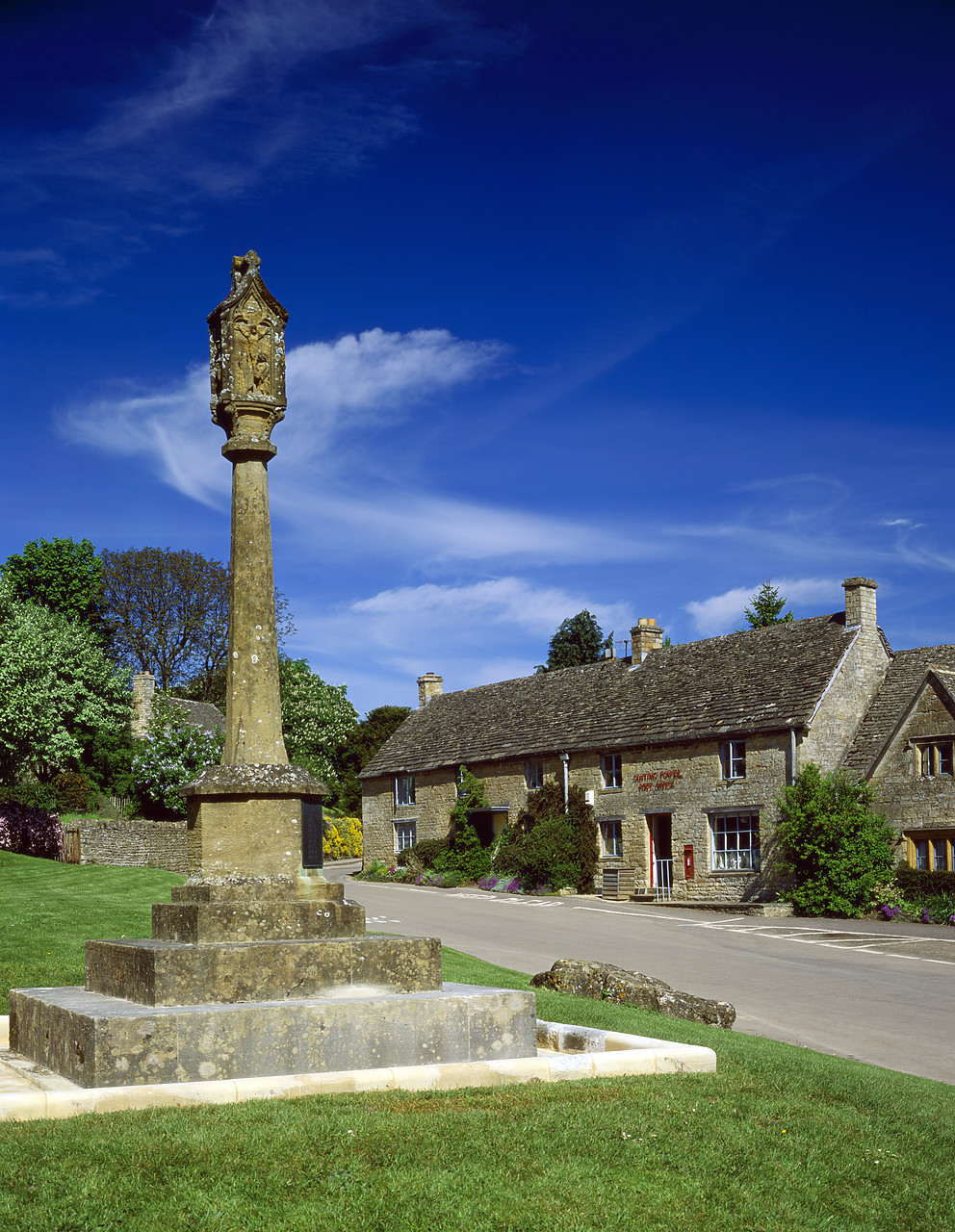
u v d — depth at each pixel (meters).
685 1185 6.39
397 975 8.89
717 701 38.53
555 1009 12.61
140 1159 6.18
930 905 29.77
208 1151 6.32
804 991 18.09
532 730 45.78
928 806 31.64
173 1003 8.14
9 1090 7.74
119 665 62.16
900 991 18.22
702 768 37.25
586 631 76.56
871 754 34.19
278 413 10.22
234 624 9.78
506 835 43.88
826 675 35.66
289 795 9.37
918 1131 7.88
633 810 39.47
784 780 34.56
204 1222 5.54
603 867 40.44
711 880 36.22
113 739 49.91
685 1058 9.16
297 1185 5.98
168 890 26.89
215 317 10.46
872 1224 6.14
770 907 32.41
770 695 36.66
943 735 31.52
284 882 9.22
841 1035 14.65
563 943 23.56
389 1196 5.93
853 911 30.86
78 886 27.36
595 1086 8.32
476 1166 6.39
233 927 8.80
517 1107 7.51
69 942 16.67
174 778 43.09
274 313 10.41
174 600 63.66
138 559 62.88
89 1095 7.18
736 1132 7.36
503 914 30.06
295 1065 8.01
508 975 16.48
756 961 21.67
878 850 31.23
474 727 49.81
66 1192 5.75
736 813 35.75
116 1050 7.53
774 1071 9.45
